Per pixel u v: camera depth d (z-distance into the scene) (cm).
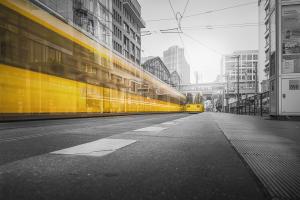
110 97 1405
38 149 310
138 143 373
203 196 153
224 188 170
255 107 2481
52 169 211
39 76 886
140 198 147
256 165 247
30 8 850
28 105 841
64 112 1011
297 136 530
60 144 354
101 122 906
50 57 938
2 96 752
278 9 1266
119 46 5009
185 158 271
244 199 150
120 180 182
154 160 255
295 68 1250
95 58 1245
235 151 326
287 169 232
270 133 592
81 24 2888
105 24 3866
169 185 174
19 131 542
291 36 1255
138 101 1869
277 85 1277
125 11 5450
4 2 756
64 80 1010
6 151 296
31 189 160
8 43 768
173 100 3161
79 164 231
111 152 293
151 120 1112
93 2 3356
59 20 988
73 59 1068
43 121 927
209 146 365
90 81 1195
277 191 166
